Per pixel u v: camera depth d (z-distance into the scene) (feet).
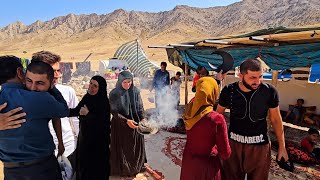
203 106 10.14
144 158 18.37
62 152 10.85
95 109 13.53
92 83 13.57
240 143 11.70
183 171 11.04
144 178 17.35
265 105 11.27
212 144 10.22
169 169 19.06
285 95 36.37
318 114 32.76
